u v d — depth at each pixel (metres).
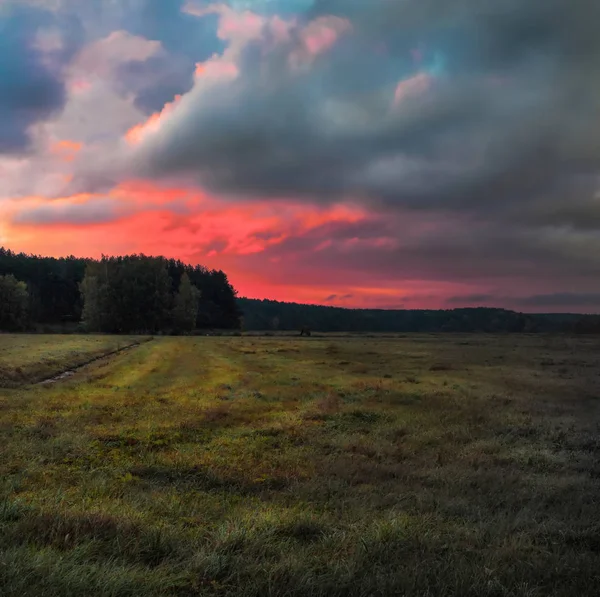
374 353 44.91
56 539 4.54
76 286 151.50
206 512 6.08
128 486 7.23
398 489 7.31
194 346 56.69
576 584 4.25
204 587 3.94
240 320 161.50
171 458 9.04
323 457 9.40
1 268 145.75
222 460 8.87
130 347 54.56
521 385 21.48
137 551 4.54
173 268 168.75
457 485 7.59
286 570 4.20
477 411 14.66
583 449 10.42
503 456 9.66
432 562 4.53
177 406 15.44
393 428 12.38
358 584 4.07
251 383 22.34
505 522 5.81
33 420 12.64
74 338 63.91
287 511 6.00
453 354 43.50
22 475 7.64
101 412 14.17
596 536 5.43
